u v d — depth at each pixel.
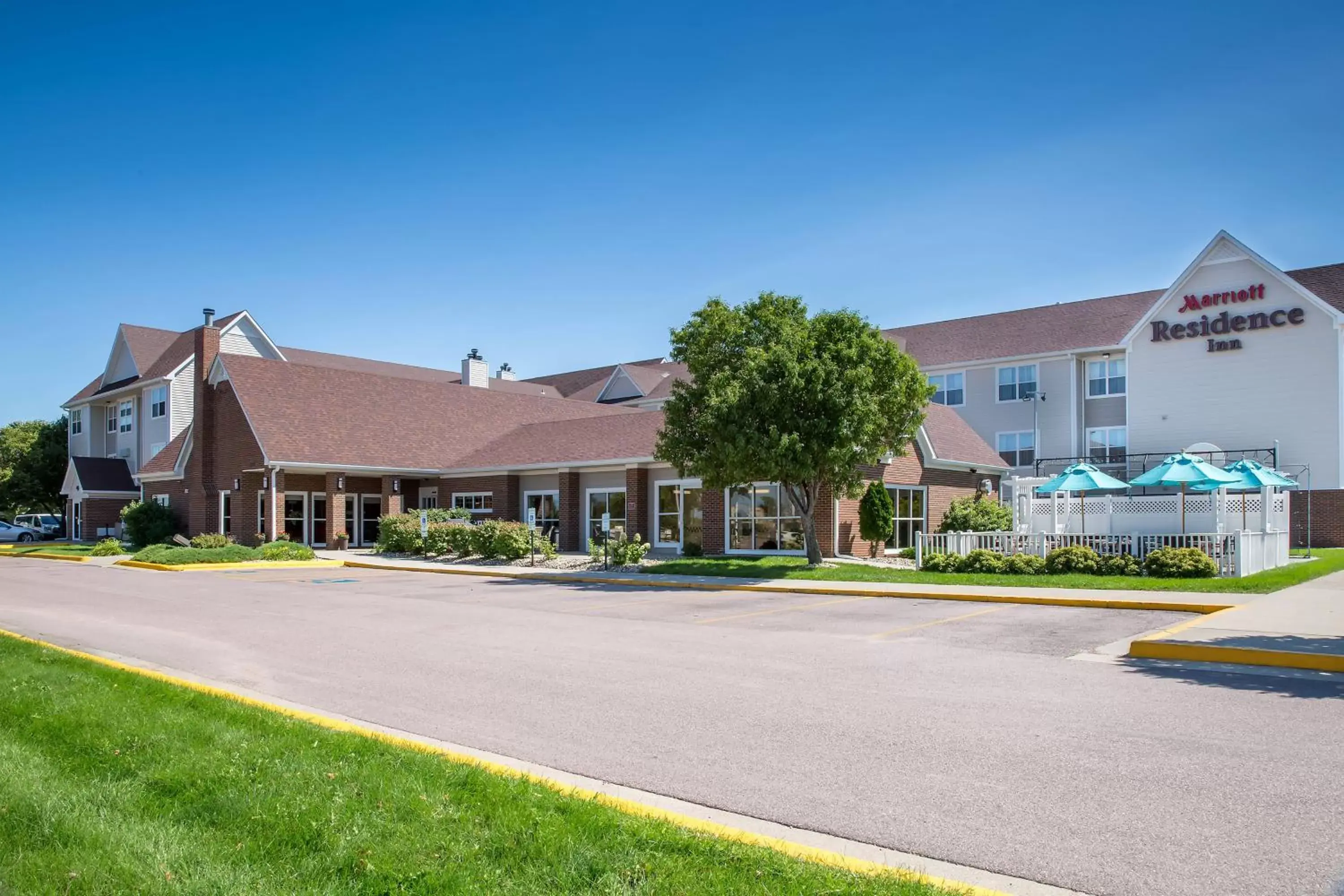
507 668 10.70
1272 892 4.50
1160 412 38.94
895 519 29.92
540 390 60.12
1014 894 4.51
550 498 34.41
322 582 23.38
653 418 33.91
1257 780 6.18
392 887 4.36
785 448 22.03
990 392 44.50
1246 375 37.03
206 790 5.72
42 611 16.95
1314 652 10.49
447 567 27.09
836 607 16.95
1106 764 6.58
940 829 5.41
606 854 4.70
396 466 35.69
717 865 4.61
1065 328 43.72
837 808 5.80
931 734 7.47
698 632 13.70
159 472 39.66
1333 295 36.78
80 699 8.28
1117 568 20.52
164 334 51.78
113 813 5.34
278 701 8.98
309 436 34.66
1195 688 9.27
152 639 13.23
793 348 22.84
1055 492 24.23
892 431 24.16
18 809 5.33
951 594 17.91
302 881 4.45
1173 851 5.02
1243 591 17.14
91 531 46.28
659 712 8.34
